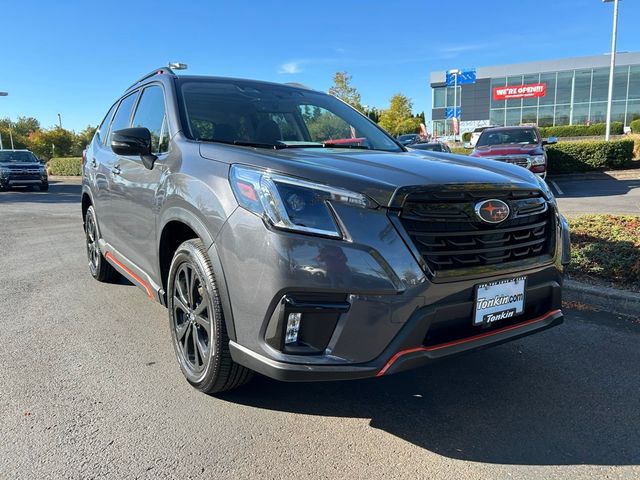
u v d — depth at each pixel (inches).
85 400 117.0
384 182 93.7
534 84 1827.0
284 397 119.1
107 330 161.5
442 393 122.1
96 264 214.5
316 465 94.1
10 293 201.9
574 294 187.5
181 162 120.7
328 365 91.1
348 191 91.6
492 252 101.3
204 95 147.9
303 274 89.1
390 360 91.8
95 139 213.0
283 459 95.9
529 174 119.2
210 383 111.7
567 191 557.0
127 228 154.9
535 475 91.3
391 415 112.0
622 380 127.7
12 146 2476.6
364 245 89.4
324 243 89.4
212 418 109.7
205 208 105.0
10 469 91.9
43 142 2410.2
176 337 126.3
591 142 690.8
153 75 166.1
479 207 97.7
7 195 759.1
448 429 106.5
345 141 150.9
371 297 89.6
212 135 134.6
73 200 658.8
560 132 1547.7
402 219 91.8
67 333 158.9
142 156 136.9
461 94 1940.2
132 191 146.8
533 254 109.2
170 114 138.7
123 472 91.4
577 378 129.2
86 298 194.7
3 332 159.6
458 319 98.1
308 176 94.6
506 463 94.9
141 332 159.8
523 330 108.3
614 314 174.7
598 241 230.8
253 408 114.0
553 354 143.6
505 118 1902.1
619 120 1738.4
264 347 93.9
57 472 91.2
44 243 317.7
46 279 223.9
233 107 147.6
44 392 120.7
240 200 98.0
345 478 90.5
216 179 105.4
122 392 120.9
